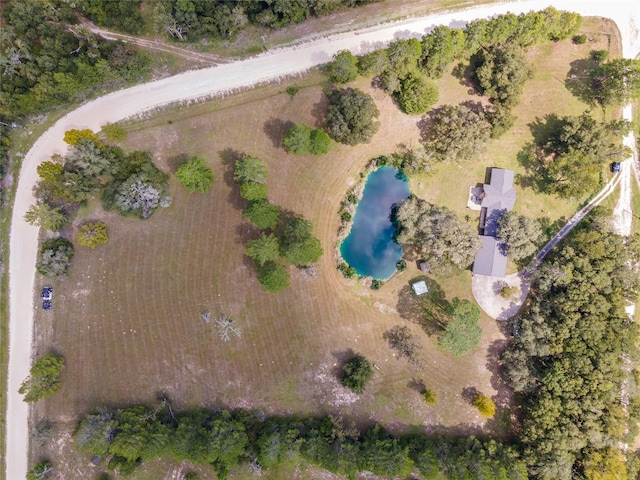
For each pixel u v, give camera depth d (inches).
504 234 2564.0
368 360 2664.9
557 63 2795.3
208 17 2669.8
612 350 2417.6
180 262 2682.1
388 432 2630.4
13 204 2687.0
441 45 2534.5
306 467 2618.1
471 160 2632.9
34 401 2496.3
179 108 2731.3
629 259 2568.9
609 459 2379.4
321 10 2709.2
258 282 2677.2
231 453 2400.3
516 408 2645.2
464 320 2407.7
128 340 2655.0
